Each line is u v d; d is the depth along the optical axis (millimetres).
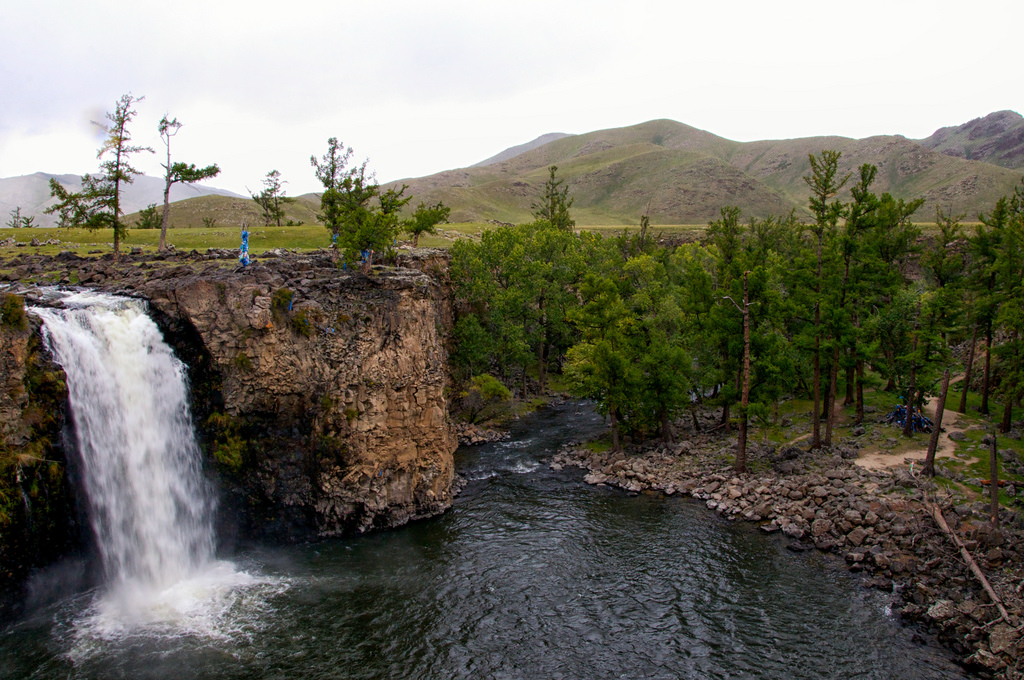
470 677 27625
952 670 27531
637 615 32438
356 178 58156
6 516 31062
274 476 40594
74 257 48781
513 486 51875
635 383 57750
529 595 34438
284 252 53594
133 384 36781
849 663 28266
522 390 83500
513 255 81625
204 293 39156
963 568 33844
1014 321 49438
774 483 47344
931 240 109500
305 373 40531
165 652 29047
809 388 67562
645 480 51438
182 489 38781
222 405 39844
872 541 38188
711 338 56062
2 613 30922
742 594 34250
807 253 53750
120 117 49531
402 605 33406
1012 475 43062
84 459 34219
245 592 34750
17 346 32469
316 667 28203
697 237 161875
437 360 47531
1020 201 63000
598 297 60125
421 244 107438
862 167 50469
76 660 28297
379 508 42844
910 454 49062
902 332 59594
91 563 34500
